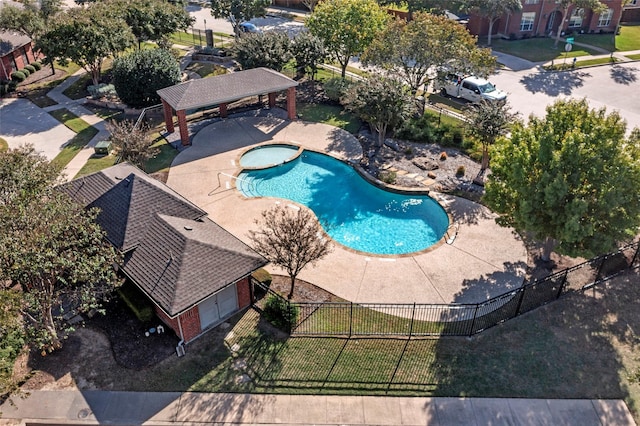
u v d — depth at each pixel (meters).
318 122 36.28
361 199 27.98
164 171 30.00
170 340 18.48
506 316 19.59
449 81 40.00
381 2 57.62
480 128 27.45
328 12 41.19
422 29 34.12
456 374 17.19
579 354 17.95
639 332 18.86
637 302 20.25
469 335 18.75
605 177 18.50
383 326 19.14
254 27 57.62
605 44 54.56
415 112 32.41
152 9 45.16
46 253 15.36
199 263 18.34
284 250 20.62
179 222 20.45
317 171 30.69
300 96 40.66
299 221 20.09
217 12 52.62
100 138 34.25
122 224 20.44
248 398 16.33
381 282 21.45
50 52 38.06
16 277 15.52
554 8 56.41
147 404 16.09
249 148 32.66
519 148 20.44
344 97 35.53
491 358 17.80
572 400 16.31
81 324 19.05
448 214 25.97
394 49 34.41
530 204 19.16
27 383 16.69
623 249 21.69
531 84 43.06
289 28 59.97
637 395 16.47
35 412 15.84
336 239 24.75
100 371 17.19
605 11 53.34
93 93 40.53
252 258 19.30
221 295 19.00
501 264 22.48
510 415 15.83
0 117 37.50
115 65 37.84
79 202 19.88
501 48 53.34
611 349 18.16
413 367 17.45
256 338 18.61
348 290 21.00
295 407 16.05
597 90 41.78
